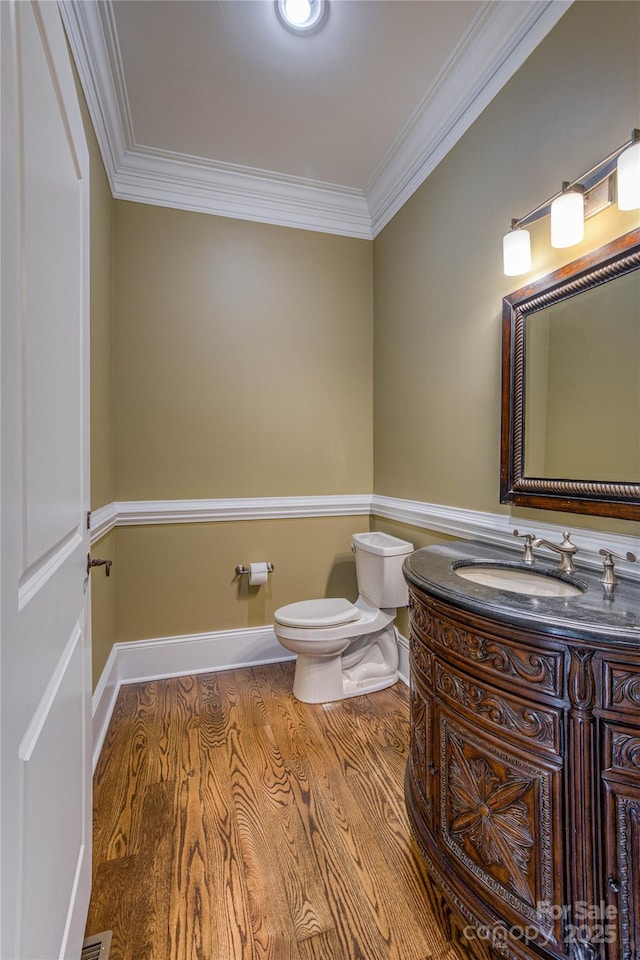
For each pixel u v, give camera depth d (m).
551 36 1.39
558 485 1.34
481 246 1.74
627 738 0.81
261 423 2.54
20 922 0.56
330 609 2.20
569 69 1.33
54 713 0.76
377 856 1.27
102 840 1.32
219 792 1.52
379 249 2.65
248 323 2.50
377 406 2.69
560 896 0.87
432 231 2.08
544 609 0.92
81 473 1.08
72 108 0.95
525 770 0.92
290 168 2.35
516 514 1.56
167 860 1.26
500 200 1.63
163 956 1.02
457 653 1.08
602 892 0.83
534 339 1.45
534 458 1.46
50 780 0.73
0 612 0.51
